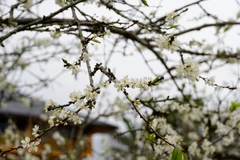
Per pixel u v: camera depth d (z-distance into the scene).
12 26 2.44
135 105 1.79
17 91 5.17
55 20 2.58
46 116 6.38
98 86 1.67
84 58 1.75
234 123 3.42
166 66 3.18
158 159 3.03
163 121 2.72
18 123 7.87
